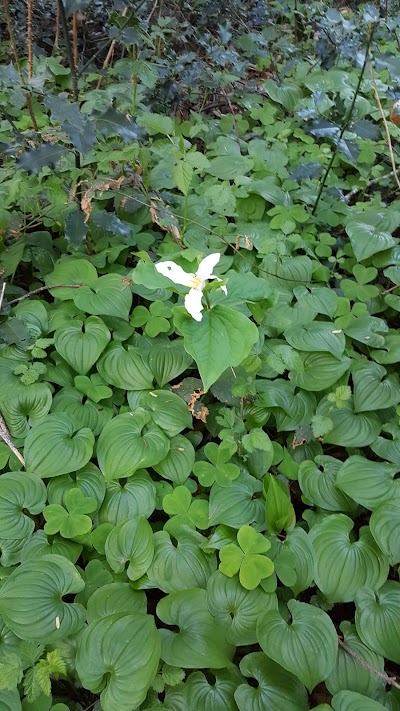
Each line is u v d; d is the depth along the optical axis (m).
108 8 0.98
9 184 0.66
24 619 0.38
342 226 0.77
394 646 0.39
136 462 0.47
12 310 0.59
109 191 0.68
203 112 0.99
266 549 0.41
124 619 0.37
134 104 0.71
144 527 0.43
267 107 0.94
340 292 0.67
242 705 0.36
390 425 0.53
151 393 0.53
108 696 0.34
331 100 0.89
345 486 0.47
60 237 0.70
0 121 0.80
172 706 0.37
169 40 0.93
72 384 0.55
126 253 0.68
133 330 0.58
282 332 0.60
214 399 0.56
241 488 0.47
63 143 0.70
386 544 0.43
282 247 0.63
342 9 1.30
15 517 0.44
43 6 1.01
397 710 0.38
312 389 0.54
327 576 0.43
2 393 0.52
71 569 0.41
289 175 0.79
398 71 0.70
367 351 0.61
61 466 0.47
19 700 0.35
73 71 0.61
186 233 0.68
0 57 0.97
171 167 0.72
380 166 0.84
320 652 0.37
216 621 0.40
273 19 1.25
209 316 0.40
